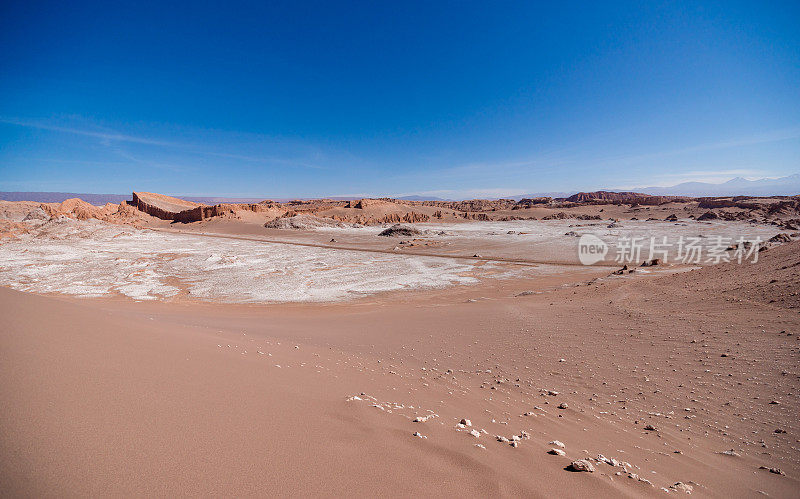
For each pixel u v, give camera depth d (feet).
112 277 198.70
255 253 304.30
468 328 65.51
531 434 19.07
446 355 47.70
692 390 30.83
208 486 8.87
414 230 444.55
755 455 19.86
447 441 14.96
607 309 67.87
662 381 33.60
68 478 7.83
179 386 15.58
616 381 34.88
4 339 15.78
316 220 573.74
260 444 11.74
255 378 20.42
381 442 13.66
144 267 229.25
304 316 102.42
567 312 70.28
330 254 299.38
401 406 20.34
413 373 36.88
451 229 544.21
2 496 6.51
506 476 12.15
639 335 48.98
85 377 13.88
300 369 27.86
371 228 587.68
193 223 590.14
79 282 186.09
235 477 9.53
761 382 30.04
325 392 20.79
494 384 34.60
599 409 28.17
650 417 26.53
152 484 8.45
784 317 43.62
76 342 18.07
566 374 38.01
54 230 355.97
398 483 10.69
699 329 46.83
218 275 208.33
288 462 10.89
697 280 81.87
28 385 11.87
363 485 10.27
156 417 12.04
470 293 148.46
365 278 196.13
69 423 10.20
